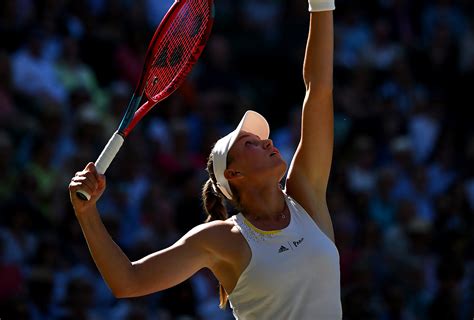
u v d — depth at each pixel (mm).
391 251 40062
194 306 33062
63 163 36000
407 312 37875
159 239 35719
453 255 40188
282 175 16078
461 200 44031
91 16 42750
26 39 39625
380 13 52375
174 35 16859
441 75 52188
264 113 48125
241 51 49875
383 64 50062
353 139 45750
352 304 32250
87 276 33156
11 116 36688
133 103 16156
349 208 41156
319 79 16719
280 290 15281
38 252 32500
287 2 51969
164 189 38375
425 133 47719
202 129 42000
